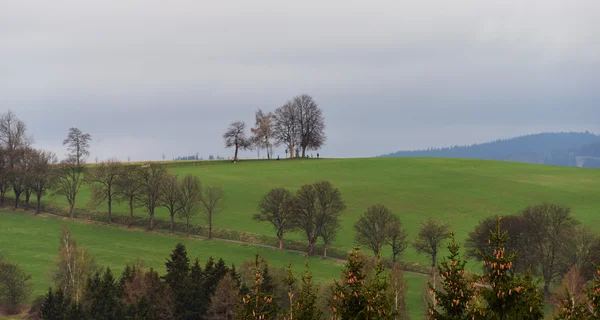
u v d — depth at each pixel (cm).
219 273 7438
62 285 7656
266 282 6762
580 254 8144
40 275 8812
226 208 13162
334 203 10331
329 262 9706
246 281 7412
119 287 7388
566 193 13238
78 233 11538
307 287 2769
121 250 10469
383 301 2412
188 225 11756
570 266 8056
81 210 13125
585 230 8456
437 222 10394
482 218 11606
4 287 7425
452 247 2433
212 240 11238
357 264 2455
